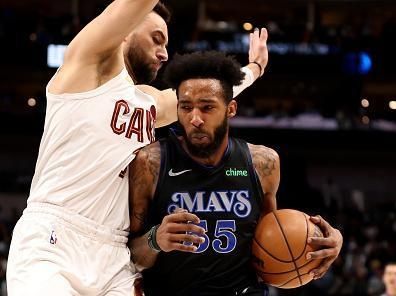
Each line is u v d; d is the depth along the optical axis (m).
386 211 22.30
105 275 3.97
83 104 3.97
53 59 21.83
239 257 4.07
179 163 4.05
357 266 16.64
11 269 3.88
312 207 22.28
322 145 22.20
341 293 15.62
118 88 4.05
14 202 21.38
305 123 22.91
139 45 4.36
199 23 24.70
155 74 4.52
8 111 21.95
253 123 22.77
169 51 22.20
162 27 4.43
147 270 4.18
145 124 4.15
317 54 22.94
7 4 24.52
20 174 22.39
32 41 21.80
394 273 9.74
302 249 3.95
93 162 3.97
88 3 23.81
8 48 21.69
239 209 4.05
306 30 23.34
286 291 14.62
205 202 4.03
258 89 24.55
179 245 3.71
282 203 22.55
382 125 23.06
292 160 23.17
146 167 4.04
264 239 4.02
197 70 3.90
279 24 24.16
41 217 3.95
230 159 4.08
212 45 22.50
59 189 3.98
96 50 3.92
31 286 3.73
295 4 25.45
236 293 4.09
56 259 3.85
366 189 23.42
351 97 23.09
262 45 5.33
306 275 4.02
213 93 3.86
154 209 4.04
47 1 24.66
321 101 24.41
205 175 4.04
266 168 4.15
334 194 23.25
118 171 4.02
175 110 4.72
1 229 18.34
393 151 22.20
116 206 4.04
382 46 22.94
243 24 24.97
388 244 19.39
